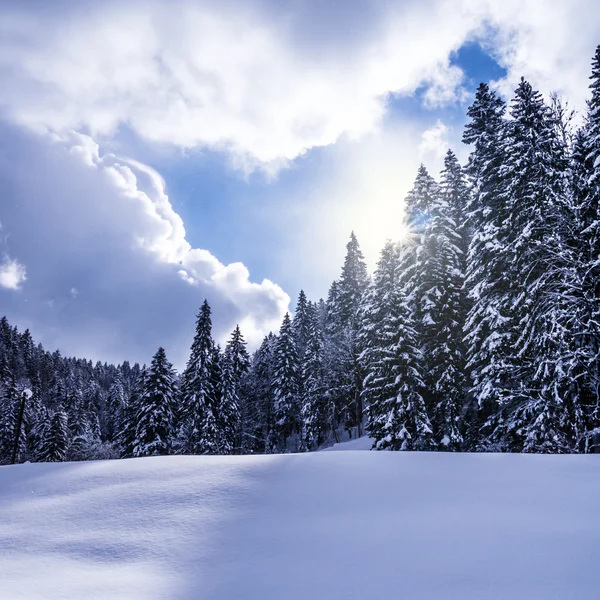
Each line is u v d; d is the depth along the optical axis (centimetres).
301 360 5131
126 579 365
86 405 8062
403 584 321
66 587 351
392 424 2109
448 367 2081
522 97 1839
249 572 366
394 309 2269
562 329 1345
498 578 319
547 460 717
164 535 463
